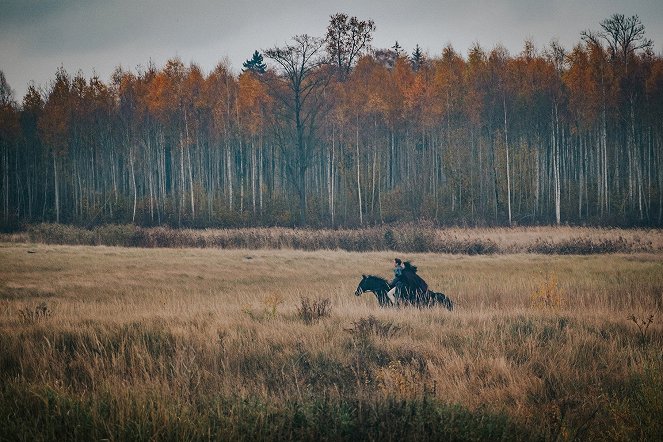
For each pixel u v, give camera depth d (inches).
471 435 386.6
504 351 661.9
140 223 4242.1
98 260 1983.3
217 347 661.9
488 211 4131.4
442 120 4409.5
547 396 525.0
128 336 715.4
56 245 2576.3
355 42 4468.5
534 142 4451.3
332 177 3993.6
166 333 725.9
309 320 878.4
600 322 842.2
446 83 4389.8
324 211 4372.5
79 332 729.6
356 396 470.9
